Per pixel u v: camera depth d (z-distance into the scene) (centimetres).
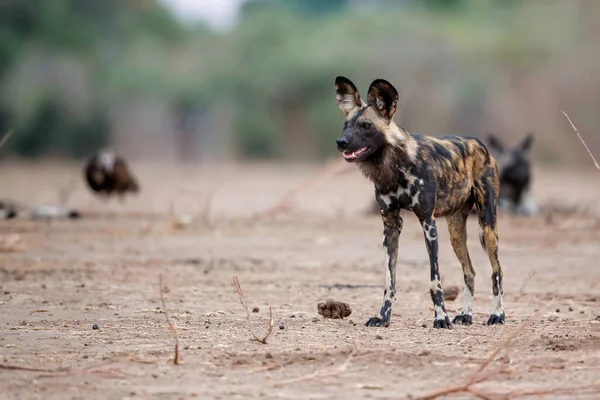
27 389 925
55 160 8500
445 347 1116
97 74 8950
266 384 941
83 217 2820
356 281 1733
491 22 8812
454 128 7956
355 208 3325
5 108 8338
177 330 1219
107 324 1270
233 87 8912
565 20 8088
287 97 8775
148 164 8219
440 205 1298
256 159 8919
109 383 946
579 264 1944
